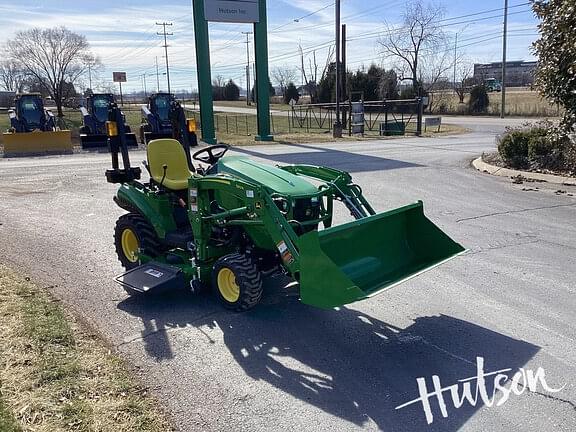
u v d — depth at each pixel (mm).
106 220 8820
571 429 3256
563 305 5098
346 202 5359
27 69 48156
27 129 23750
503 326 4668
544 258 6473
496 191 10773
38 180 13328
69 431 3123
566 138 12062
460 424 3322
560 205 9375
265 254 5297
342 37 34469
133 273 5465
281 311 5070
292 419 3375
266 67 25688
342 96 35062
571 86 11273
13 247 7215
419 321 4805
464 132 31156
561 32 11000
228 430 3258
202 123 24562
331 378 3871
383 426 3307
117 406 3412
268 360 4141
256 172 5398
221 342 4441
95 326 4719
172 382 3809
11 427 3105
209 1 23219
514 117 47375
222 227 5305
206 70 24031
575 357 4121
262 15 24703
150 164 5992
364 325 4750
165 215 5879
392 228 5121
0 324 4480
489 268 6156
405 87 62125
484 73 83438
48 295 5352
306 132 33375
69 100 54188
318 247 4125
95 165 16531
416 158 16812
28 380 3633
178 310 5109
